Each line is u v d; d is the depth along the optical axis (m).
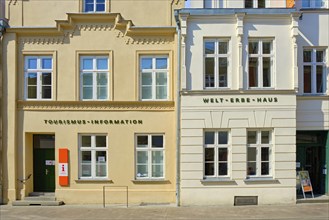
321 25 15.41
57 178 15.49
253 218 12.18
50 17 15.76
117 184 15.45
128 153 15.49
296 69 14.62
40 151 16.25
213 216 12.58
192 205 14.58
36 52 15.70
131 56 15.62
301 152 16.14
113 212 13.52
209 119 14.73
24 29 15.55
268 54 14.95
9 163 15.45
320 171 16.09
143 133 15.55
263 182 14.65
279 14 14.67
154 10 15.68
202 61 14.83
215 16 14.80
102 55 15.80
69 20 15.48
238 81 14.66
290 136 14.69
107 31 15.71
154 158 15.66
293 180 14.66
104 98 15.81
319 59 15.63
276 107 14.70
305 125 15.21
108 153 15.52
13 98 15.54
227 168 14.91
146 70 15.75
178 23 15.01
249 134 14.99
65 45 15.73
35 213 13.43
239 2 15.27
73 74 15.66
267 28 14.78
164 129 15.45
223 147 14.93
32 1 15.80
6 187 15.41
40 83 15.84
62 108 15.62
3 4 15.86
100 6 15.99
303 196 15.45
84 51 15.66
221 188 14.66
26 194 15.58
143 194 15.34
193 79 14.81
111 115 15.55
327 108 15.25
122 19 15.56
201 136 14.73
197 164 14.67
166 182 15.36
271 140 14.87
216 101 14.75
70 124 15.59
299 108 15.22
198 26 14.85
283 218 12.14
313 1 15.80
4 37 15.65
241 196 14.62
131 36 15.64
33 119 15.63
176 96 15.16
